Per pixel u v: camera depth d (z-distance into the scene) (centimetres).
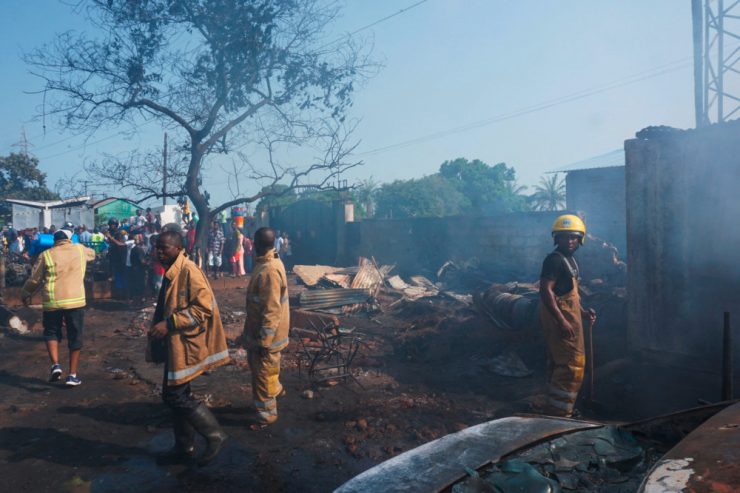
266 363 458
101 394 564
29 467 394
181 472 385
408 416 492
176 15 1267
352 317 1034
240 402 534
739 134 532
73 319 591
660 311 596
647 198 604
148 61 1289
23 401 540
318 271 1364
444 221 1688
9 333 870
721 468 162
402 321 990
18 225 3083
